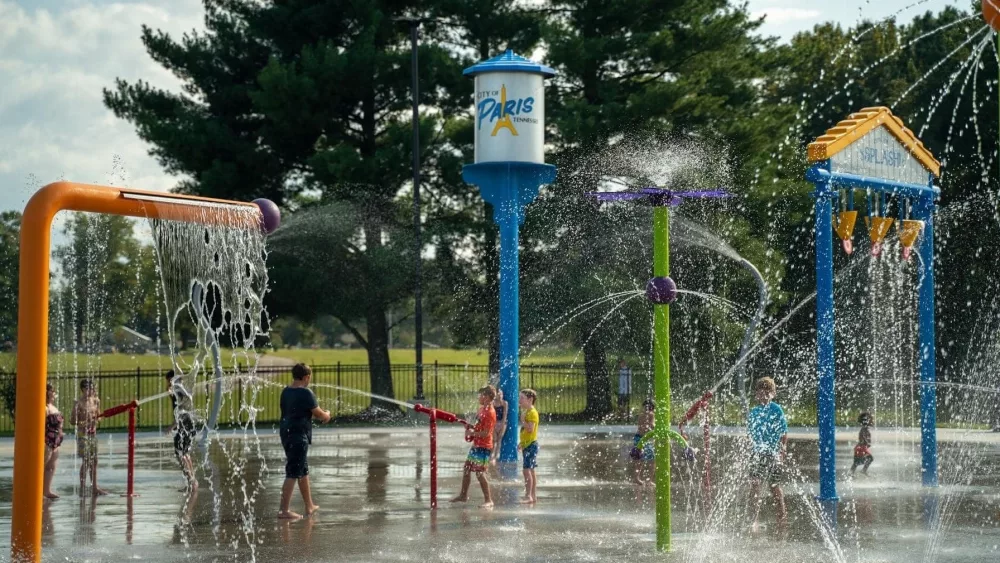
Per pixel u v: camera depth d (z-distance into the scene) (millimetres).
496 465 17797
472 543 10391
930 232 15094
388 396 33438
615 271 31859
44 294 7660
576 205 31719
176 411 14312
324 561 9539
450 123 34781
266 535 10945
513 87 18172
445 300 34688
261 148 31969
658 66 32625
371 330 34125
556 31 31047
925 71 41188
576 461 18797
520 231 31703
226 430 26234
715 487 14891
